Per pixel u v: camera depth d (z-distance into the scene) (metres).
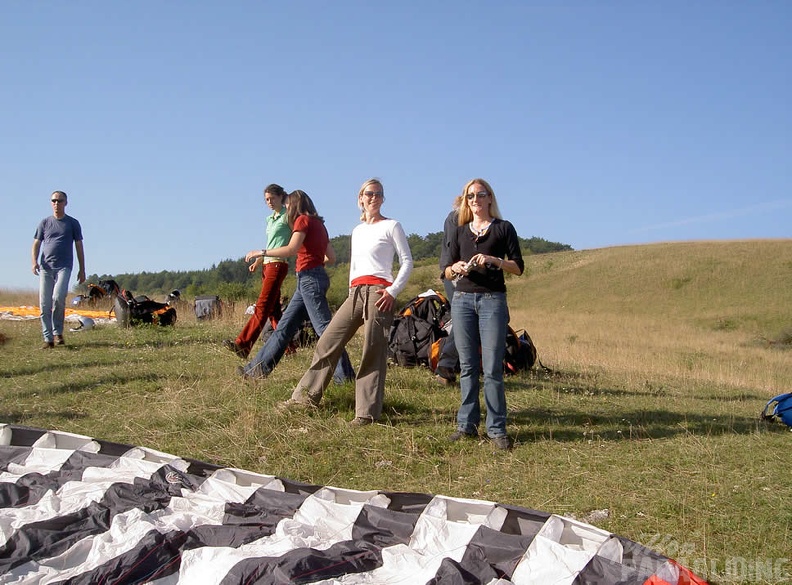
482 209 5.28
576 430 5.77
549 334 28.70
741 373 13.38
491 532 3.12
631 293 60.28
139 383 6.95
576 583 2.74
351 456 4.96
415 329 8.11
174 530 3.27
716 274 60.25
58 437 4.43
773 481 4.60
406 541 3.23
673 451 5.24
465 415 5.37
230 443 5.15
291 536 3.22
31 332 11.22
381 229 5.62
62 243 9.45
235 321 13.40
